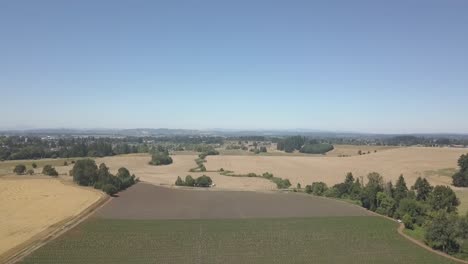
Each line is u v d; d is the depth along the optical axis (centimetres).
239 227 7588
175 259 5803
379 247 6500
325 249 6347
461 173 12925
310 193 11644
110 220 7881
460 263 5919
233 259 5841
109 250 6103
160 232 7144
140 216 8300
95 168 11881
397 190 9869
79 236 6738
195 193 11350
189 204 9688
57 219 7612
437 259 6038
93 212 8475
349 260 5888
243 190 12169
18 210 8294
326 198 10838
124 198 10225
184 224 7744
